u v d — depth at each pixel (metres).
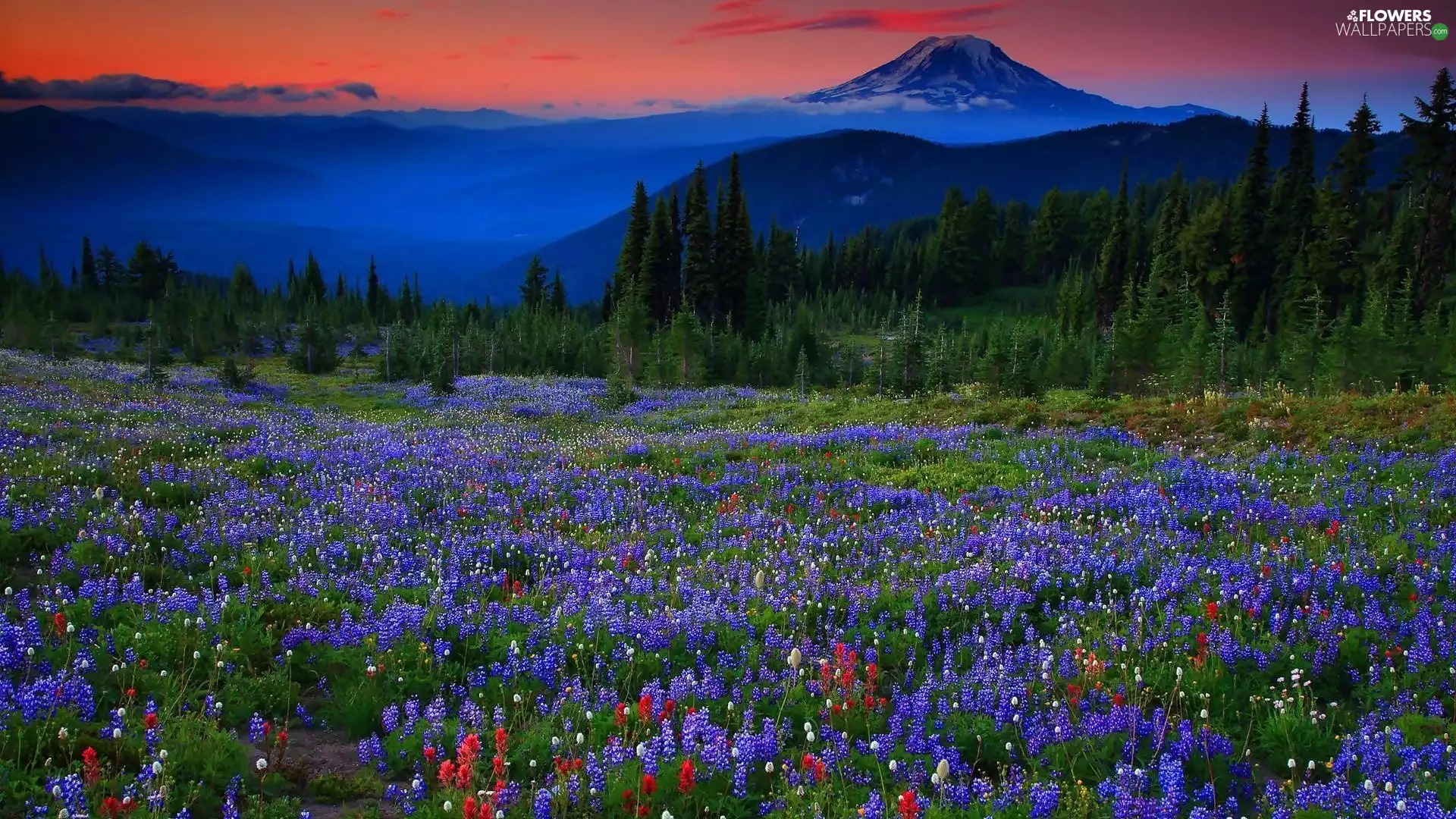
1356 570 11.76
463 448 24.59
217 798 6.69
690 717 7.61
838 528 15.92
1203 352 57.03
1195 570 12.05
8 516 12.75
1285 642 9.87
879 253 167.88
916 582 12.29
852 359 78.12
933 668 10.01
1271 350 68.88
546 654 9.24
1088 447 22.70
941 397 34.91
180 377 54.88
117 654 8.71
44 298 110.50
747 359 75.38
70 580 10.94
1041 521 15.60
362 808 6.86
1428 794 6.39
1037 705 8.52
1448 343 48.41
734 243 94.62
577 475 20.55
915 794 6.27
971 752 7.91
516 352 74.00
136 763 6.99
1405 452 19.55
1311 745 7.85
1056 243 160.12
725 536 15.67
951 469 21.17
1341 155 80.25
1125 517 16.05
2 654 8.05
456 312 112.00
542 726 7.89
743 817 6.72
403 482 18.92
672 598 11.66
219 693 8.31
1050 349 89.38
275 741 7.72
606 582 12.06
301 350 73.56
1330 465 18.84
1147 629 10.30
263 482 17.97
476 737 6.92
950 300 157.38
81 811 5.94
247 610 10.09
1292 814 6.62
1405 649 9.69
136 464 18.17
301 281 145.88
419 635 9.91
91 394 35.44
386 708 7.96
